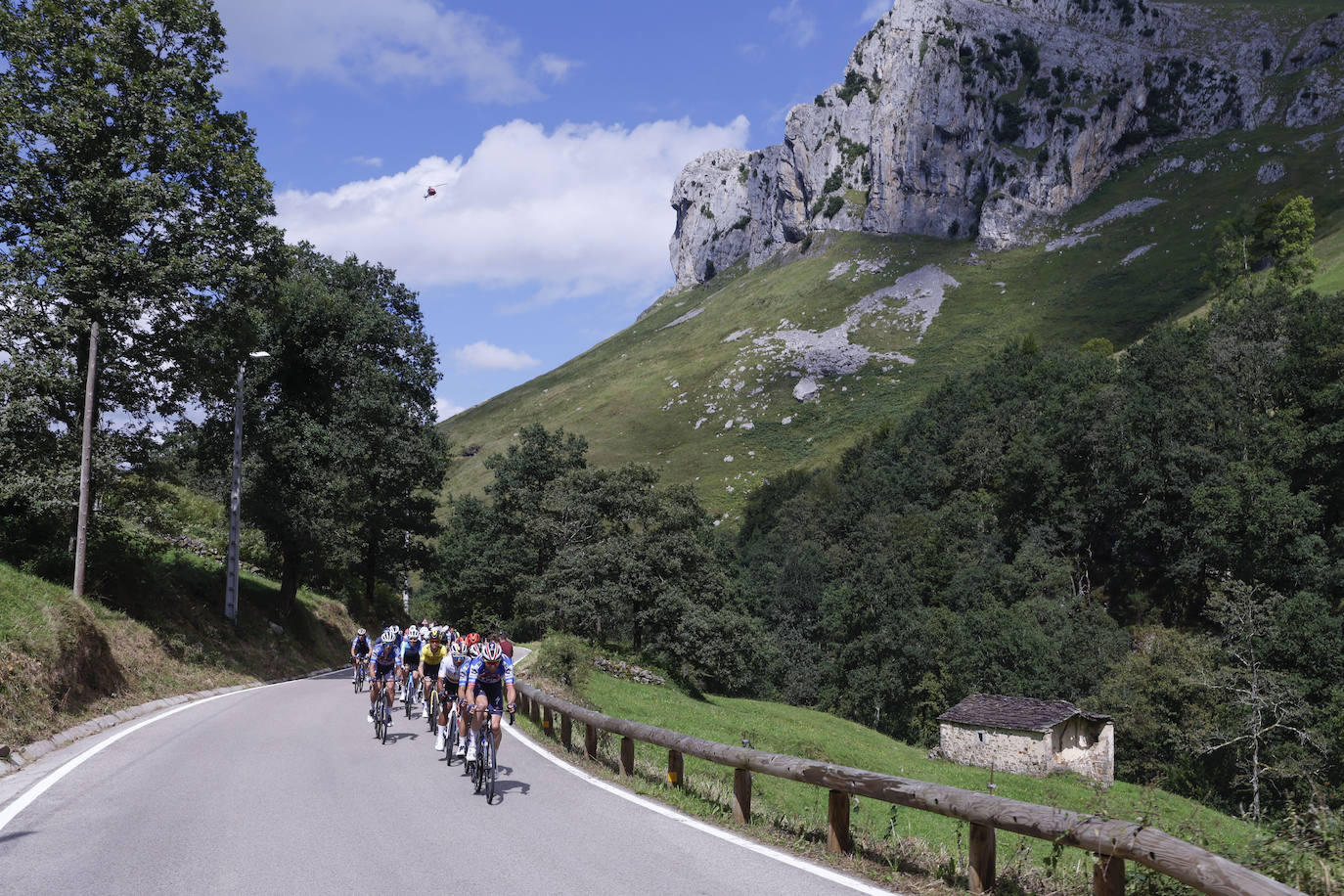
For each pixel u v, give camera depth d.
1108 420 81.19
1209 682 45.06
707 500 153.50
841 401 180.38
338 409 40.88
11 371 21.88
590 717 12.19
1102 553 81.50
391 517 46.69
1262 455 69.44
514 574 65.62
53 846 7.01
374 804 8.88
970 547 82.81
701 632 48.31
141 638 22.14
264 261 27.03
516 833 7.63
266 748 12.73
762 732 31.05
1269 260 134.50
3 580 16.47
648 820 8.34
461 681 10.23
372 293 45.97
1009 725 40.91
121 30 24.39
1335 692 41.03
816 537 102.44
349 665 40.59
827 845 7.19
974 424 109.25
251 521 35.12
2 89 22.61
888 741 45.62
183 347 25.50
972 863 5.91
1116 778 47.97
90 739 13.34
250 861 6.60
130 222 23.94
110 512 24.25
